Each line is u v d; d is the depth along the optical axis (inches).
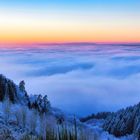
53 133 1520.7
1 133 1460.4
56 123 1994.3
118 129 4301.2
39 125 1774.1
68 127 1752.0
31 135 1553.9
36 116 1955.0
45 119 1897.1
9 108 1904.5
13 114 1857.8
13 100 2568.9
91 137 1768.0
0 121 1638.8
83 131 1753.2
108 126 4530.0
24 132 1583.4
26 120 1791.3
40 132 1584.6
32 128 1686.8
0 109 1927.9
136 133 3919.8
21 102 2694.4
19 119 1781.5
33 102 2866.6
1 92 2455.7
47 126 1643.7
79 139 1635.1
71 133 1615.4
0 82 2573.8
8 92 2581.2
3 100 2284.7
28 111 2129.7
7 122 1674.5
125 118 4407.0
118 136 4195.4
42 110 2837.1
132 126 4190.5
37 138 1507.1
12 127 1619.1
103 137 2721.5
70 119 3097.9
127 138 3956.7
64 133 1551.4
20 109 1972.2
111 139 2795.3
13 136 1483.8
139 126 3969.0
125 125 4266.7
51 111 3056.1
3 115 1776.6
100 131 3083.2
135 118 4244.6
